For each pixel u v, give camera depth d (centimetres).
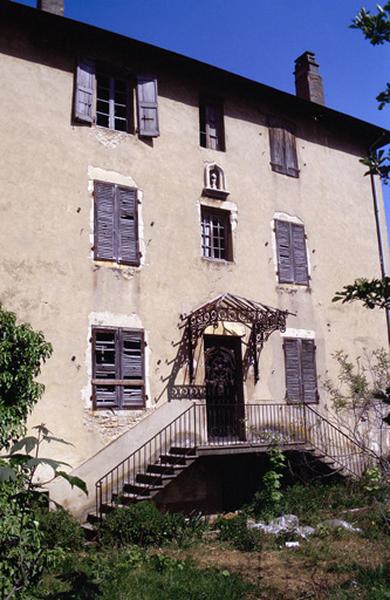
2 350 782
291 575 738
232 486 1233
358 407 1270
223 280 1311
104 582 675
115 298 1151
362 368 1464
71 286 1103
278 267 1414
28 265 1063
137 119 1265
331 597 640
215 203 1343
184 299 1241
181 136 1326
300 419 1346
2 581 467
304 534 939
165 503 1129
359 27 407
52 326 1066
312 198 1536
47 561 512
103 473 1059
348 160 1659
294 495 1132
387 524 944
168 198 1270
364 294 432
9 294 1034
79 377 1076
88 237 1145
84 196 1158
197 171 1332
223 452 1102
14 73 1125
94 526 909
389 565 741
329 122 1620
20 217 1073
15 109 1109
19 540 484
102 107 1269
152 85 1291
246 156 1427
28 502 510
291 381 1366
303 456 1243
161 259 1229
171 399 1175
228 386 1286
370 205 1672
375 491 1088
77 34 1202
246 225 1382
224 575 714
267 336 1340
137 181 1235
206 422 1212
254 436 1246
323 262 1512
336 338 1481
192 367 1212
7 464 480
